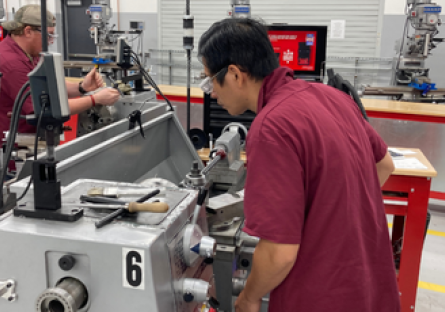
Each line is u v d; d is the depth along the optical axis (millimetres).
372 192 1055
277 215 877
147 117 1678
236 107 1083
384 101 4008
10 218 771
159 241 723
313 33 3355
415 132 3604
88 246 702
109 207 803
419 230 2170
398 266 2330
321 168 921
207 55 1014
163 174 1797
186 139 1851
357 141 1022
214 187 1536
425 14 4035
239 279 1230
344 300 971
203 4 6043
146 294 703
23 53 2148
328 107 1019
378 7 5453
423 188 2125
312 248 962
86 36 6336
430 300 2518
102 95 1795
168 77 6230
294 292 991
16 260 738
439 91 4238
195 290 838
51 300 731
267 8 5801
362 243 999
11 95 2084
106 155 1323
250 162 910
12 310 766
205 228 1003
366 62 5582
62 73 708
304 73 3463
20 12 2100
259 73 1001
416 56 4246
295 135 900
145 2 6203
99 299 725
